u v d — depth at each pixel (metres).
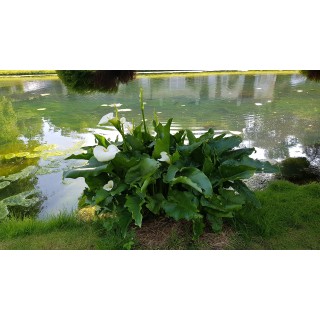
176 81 11.80
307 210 2.83
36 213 3.21
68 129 6.26
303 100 8.36
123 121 2.60
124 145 2.51
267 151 4.67
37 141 5.54
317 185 3.36
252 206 2.80
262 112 7.18
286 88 10.14
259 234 2.50
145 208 2.59
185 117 6.86
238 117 6.77
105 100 9.07
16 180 3.99
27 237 2.67
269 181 3.71
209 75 12.98
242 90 10.00
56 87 11.07
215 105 8.08
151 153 2.58
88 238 2.55
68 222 2.87
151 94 9.78
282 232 2.54
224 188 2.56
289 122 6.27
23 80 12.30
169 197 2.32
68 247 2.44
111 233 2.54
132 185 2.23
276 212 2.78
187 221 2.56
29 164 4.48
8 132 6.12
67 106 8.44
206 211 2.44
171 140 2.66
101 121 2.44
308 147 4.82
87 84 8.01
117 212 2.40
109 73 8.03
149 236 2.45
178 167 2.38
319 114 6.83
